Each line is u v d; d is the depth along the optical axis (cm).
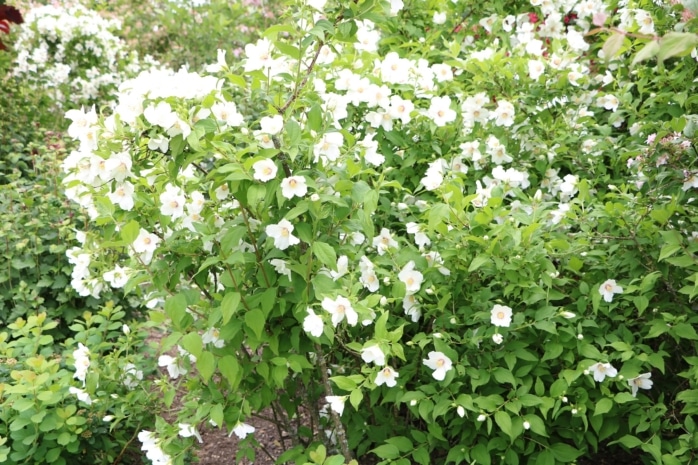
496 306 255
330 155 240
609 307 278
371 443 312
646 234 281
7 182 555
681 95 321
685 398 250
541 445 272
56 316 433
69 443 293
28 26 694
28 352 322
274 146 239
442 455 308
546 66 378
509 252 261
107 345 327
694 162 298
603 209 293
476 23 472
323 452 229
